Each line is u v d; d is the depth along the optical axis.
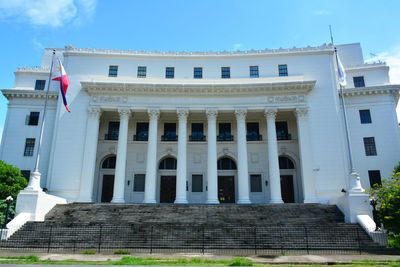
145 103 32.47
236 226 20.73
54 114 34.59
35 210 22.17
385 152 31.98
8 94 34.59
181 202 29.64
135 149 34.59
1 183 24.55
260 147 34.62
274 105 32.06
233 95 32.69
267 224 21.47
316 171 30.39
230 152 34.41
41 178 32.44
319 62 33.88
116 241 18.45
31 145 33.72
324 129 31.47
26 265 11.69
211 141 31.44
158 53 35.72
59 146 31.41
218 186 34.53
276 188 29.77
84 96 33.00
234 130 35.19
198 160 34.28
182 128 31.83
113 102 32.47
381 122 32.81
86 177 30.17
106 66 34.88
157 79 33.84
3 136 33.81
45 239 18.77
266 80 33.56
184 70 35.31
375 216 19.12
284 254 15.72
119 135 31.56
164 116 34.88
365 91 33.31
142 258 14.16
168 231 19.88
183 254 15.76
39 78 36.28
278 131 35.22
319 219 22.77
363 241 18.39
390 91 33.03
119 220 22.58
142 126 35.69
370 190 21.14
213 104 32.56
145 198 29.80
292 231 19.83
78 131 31.92
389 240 19.52
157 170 34.50
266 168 34.00
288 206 25.91
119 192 29.81
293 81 31.64
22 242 18.25
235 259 12.74
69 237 19.09
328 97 32.41
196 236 19.11
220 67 35.31
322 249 17.06
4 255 14.78
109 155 34.47
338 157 30.56
